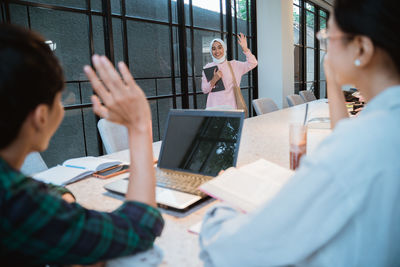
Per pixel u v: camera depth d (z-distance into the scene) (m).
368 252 0.42
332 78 1.06
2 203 0.38
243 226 0.44
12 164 0.43
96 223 0.45
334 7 0.48
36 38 0.44
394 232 0.42
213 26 5.50
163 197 0.92
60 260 0.43
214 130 1.18
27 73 0.39
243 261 0.45
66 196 0.86
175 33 4.74
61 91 0.47
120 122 0.56
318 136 1.78
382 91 0.48
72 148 3.50
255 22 6.62
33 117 0.42
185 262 0.65
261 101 3.49
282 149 1.52
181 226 0.80
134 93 0.53
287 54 6.70
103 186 1.11
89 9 3.47
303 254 0.41
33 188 0.42
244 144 1.65
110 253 0.46
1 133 0.39
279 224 0.41
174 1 4.66
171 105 4.76
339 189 0.38
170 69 4.71
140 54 4.22
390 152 0.38
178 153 1.21
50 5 3.10
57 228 0.41
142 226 0.51
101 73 0.51
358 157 0.38
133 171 0.56
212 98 4.21
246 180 0.85
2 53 0.38
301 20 7.86
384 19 0.42
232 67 4.22
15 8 2.86
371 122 0.40
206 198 0.96
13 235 0.39
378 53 0.46
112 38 3.74
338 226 0.39
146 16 4.26
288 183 0.41
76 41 3.42
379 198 0.39
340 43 0.48
